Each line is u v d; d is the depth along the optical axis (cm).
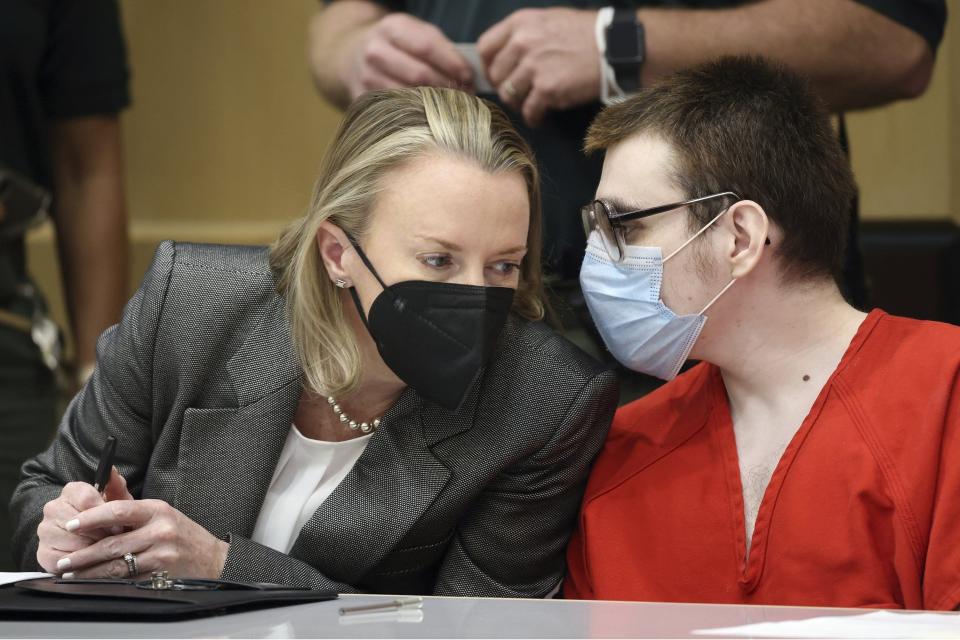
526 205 484
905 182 1078
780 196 491
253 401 526
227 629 345
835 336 500
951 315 943
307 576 491
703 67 521
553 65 673
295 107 1377
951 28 1039
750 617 360
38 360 888
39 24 889
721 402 520
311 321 514
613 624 352
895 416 468
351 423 532
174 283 547
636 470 521
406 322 475
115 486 504
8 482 881
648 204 503
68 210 957
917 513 450
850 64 696
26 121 895
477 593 523
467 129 481
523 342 531
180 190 1394
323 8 835
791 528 472
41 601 375
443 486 511
